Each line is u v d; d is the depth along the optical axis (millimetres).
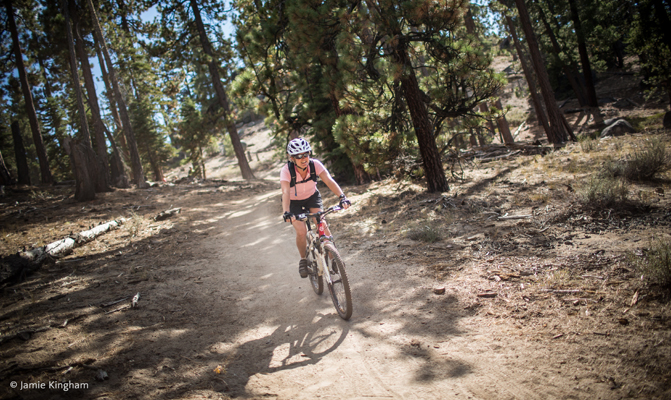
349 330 3627
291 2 9266
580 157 10336
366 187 12328
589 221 5355
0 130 27625
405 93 9047
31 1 22578
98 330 4012
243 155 27844
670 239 4270
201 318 4254
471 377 2717
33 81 28453
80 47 18750
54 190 17609
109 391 2920
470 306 3684
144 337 3814
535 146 13422
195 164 30250
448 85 9703
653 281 3451
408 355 3090
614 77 34594
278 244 7523
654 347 2674
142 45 27391
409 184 10766
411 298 4074
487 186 8703
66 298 5059
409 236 6273
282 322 4000
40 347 3674
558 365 2686
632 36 20594
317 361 3189
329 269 4242
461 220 6582
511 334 3127
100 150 18188
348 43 8320
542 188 7625
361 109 10195
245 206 13469
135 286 5434
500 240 5281
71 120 31578
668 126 14781
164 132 34188
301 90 14477
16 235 9234
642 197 5852
